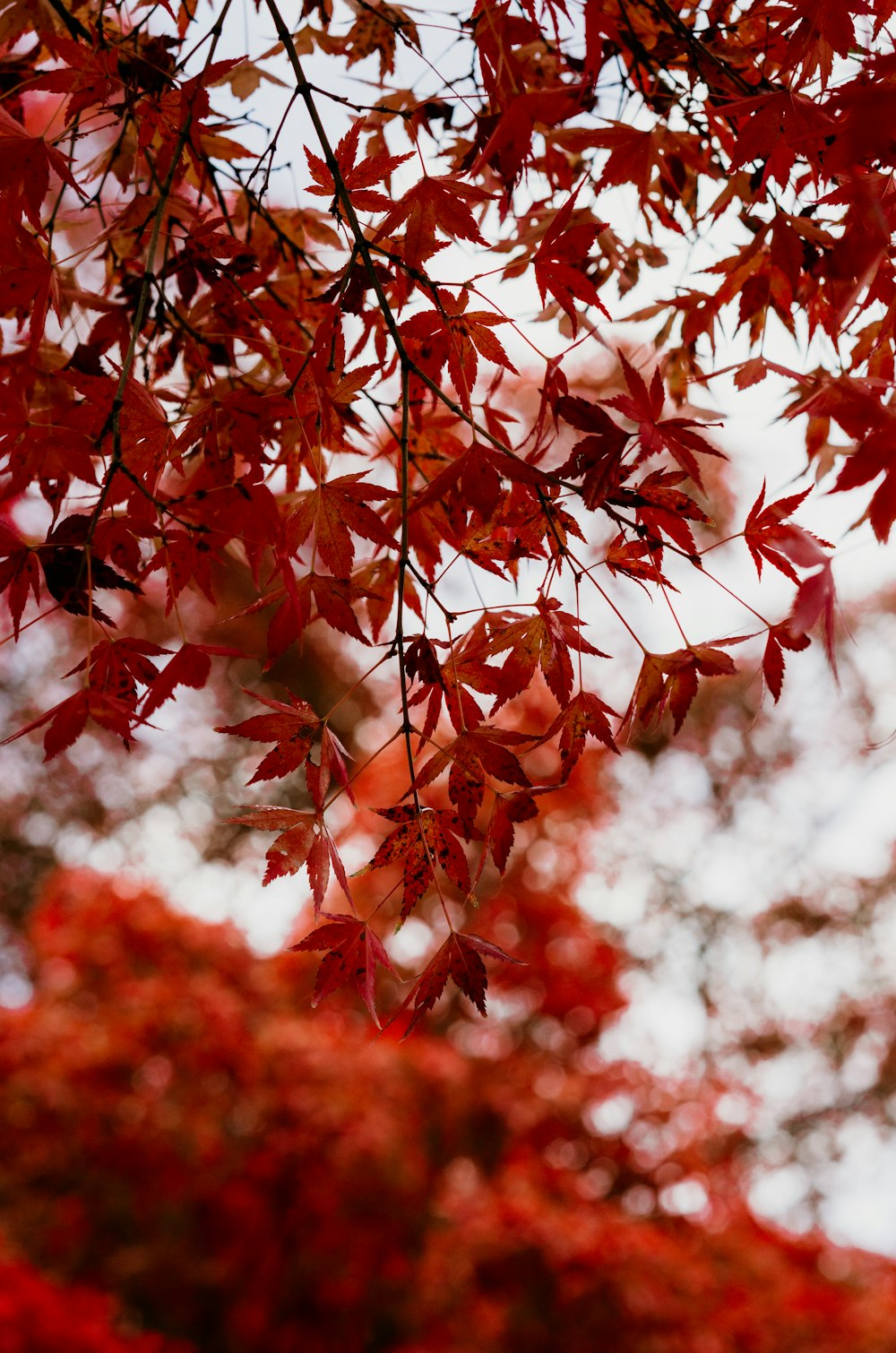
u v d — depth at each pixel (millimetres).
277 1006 5656
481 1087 5762
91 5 1830
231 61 1663
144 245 1819
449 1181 5535
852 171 1597
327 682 8508
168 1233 4906
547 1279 4676
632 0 1783
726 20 1789
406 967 5867
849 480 1535
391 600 1780
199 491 1613
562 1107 5824
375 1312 5043
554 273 1618
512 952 6039
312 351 1622
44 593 4730
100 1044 4984
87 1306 3982
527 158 1748
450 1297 4832
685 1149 5953
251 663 8562
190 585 1747
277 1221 4871
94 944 5445
